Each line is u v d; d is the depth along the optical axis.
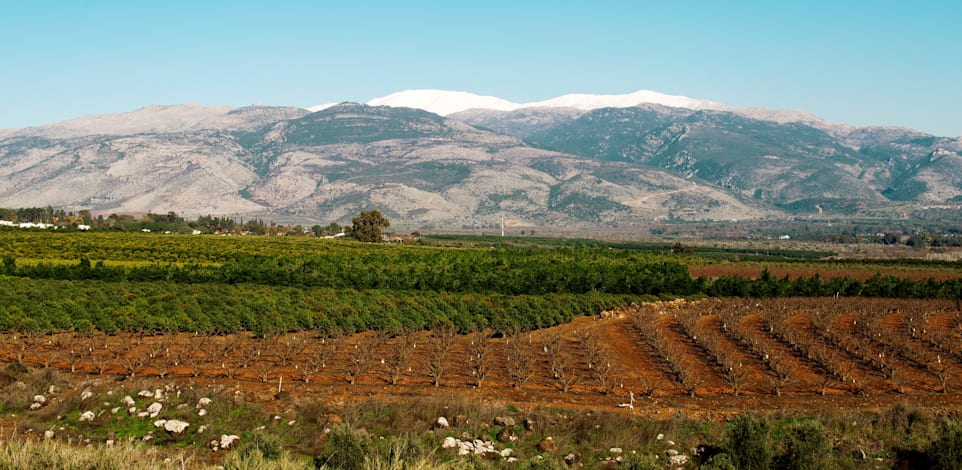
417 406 34.34
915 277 104.12
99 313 55.75
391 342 53.91
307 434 31.14
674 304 75.81
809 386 42.72
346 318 58.06
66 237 136.25
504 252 132.75
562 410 35.47
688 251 150.62
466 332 59.12
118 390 35.09
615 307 72.94
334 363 46.34
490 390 40.38
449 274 87.56
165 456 27.98
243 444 29.42
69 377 41.28
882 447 31.20
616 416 33.75
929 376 45.78
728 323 58.91
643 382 42.56
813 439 29.30
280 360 46.47
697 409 37.69
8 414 33.59
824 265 127.12
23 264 91.75
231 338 54.38
